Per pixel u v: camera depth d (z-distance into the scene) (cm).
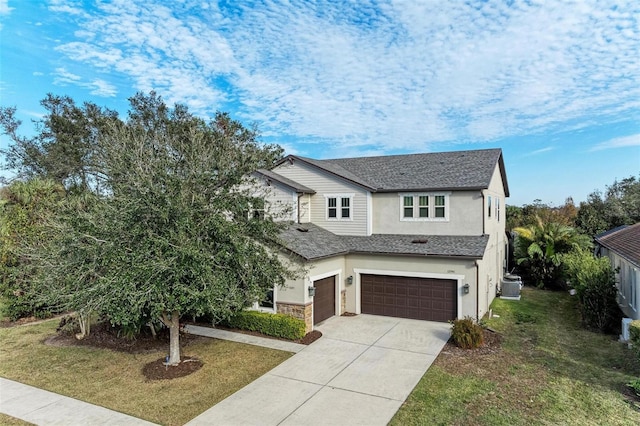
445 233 1786
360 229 1908
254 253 1040
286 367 1098
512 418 793
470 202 1741
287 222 1298
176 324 1106
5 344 1322
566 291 2303
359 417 804
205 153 1040
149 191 912
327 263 1616
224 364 1121
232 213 1066
